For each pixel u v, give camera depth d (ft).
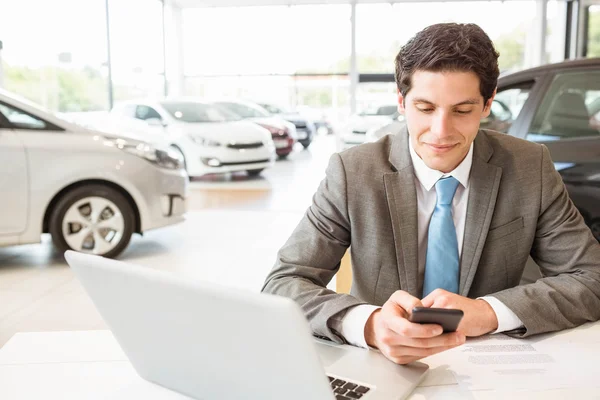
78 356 3.59
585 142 9.85
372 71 49.80
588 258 4.32
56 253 14.38
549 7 44.91
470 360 3.46
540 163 4.48
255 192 25.07
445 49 3.54
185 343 2.67
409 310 3.26
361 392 3.00
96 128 13.89
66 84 33.19
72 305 10.59
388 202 4.34
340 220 4.48
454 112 3.64
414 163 4.37
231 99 41.29
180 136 27.58
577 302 4.01
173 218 14.35
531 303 3.87
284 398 2.47
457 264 4.33
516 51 46.60
